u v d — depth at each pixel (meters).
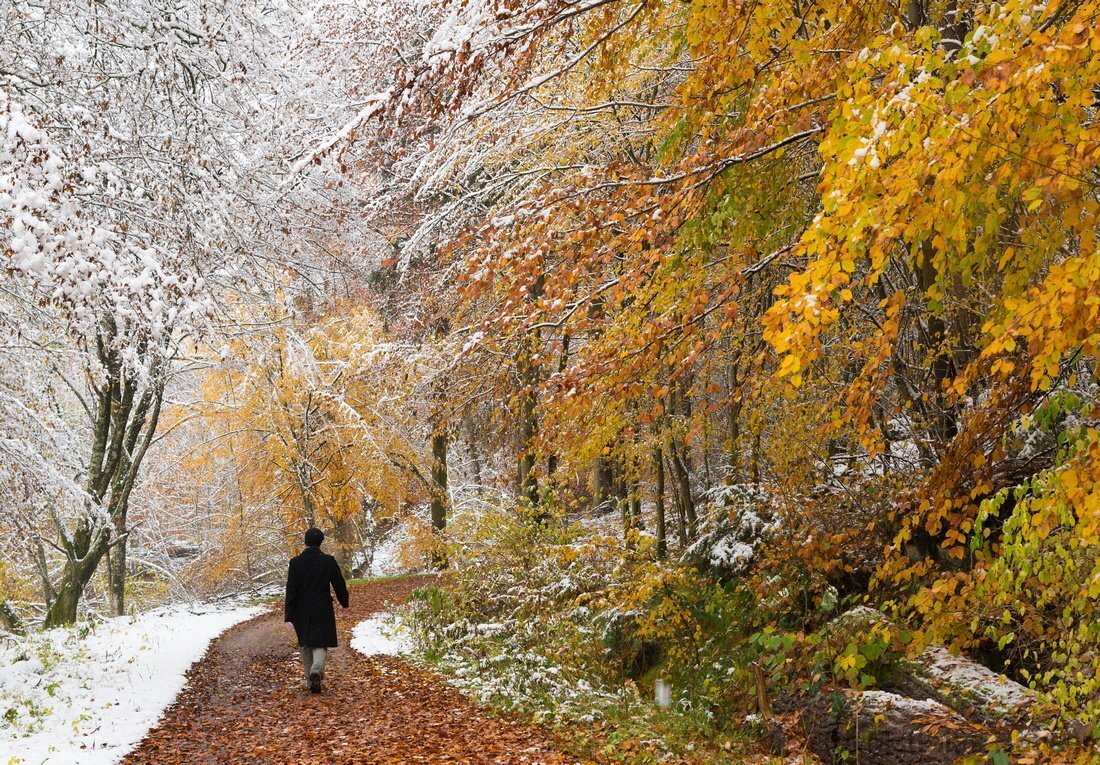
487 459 26.39
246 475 28.16
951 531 5.36
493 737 7.00
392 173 13.70
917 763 5.46
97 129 8.95
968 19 6.54
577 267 6.33
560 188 6.76
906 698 6.00
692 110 6.32
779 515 8.48
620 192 6.42
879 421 8.80
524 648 10.59
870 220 3.26
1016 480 7.35
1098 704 4.49
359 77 12.22
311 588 9.28
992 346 3.55
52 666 10.09
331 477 26.92
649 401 9.15
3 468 11.56
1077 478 3.79
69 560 16.50
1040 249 3.48
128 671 10.18
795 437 8.20
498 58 6.88
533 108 10.12
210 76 10.69
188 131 10.33
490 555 12.31
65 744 6.83
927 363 8.00
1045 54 3.00
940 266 3.79
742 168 5.80
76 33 10.01
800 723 6.48
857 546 8.32
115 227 9.04
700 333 6.36
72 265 7.30
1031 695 5.56
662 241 6.15
